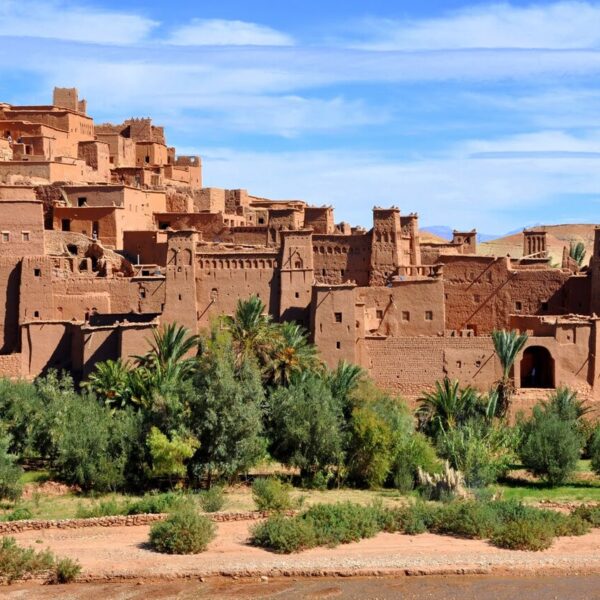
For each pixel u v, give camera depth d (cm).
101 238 8100
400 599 3994
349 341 6919
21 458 6059
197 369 6125
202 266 7269
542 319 7200
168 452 5403
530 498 5469
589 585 4144
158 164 10419
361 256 7938
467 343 7012
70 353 7025
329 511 4766
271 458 5903
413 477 5756
